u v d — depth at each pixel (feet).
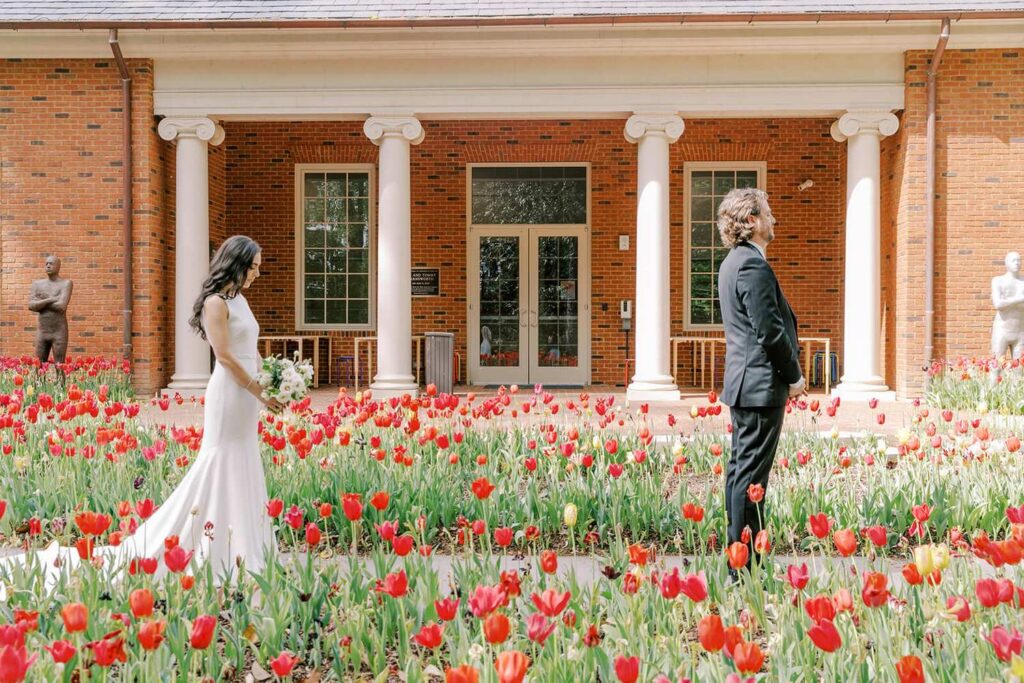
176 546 8.89
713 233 48.01
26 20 35.83
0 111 37.50
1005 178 36.60
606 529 15.56
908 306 36.94
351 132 48.34
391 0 37.35
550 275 48.52
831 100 36.73
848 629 8.06
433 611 9.41
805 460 16.24
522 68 37.17
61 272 37.60
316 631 9.09
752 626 8.27
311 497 15.60
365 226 48.70
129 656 8.06
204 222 37.81
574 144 47.83
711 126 47.42
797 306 47.50
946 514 15.08
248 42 36.60
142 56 37.11
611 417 19.65
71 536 15.56
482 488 10.71
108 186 37.47
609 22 35.40
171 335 39.83
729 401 12.58
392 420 18.85
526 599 9.45
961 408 32.89
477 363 48.67
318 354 47.55
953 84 36.65
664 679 5.87
